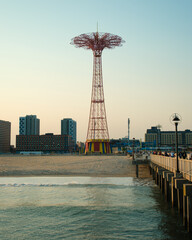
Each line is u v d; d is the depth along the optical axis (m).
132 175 60.03
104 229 24.30
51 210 30.91
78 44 137.88
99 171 65.06
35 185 47.94
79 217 28.08
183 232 22.67
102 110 140.00
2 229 24.81
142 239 21.67
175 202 28.67
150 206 31.95
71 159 97.19
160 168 34.59
